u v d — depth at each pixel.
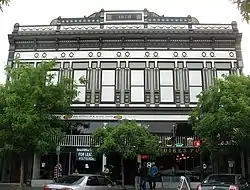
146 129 23.89
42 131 18.39
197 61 28.39
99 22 29.22
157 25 29.06
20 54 29.00
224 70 28.30
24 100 18.28
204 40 28.73
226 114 18.52
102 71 28.34
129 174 26.44
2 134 18.28
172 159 26.72
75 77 28.28
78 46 28.88
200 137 21.31
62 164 26.78
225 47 28.70
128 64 28.34
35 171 26.53
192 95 27.78
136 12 29.34
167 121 27.25
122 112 27.41
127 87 27.83
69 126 24.66
